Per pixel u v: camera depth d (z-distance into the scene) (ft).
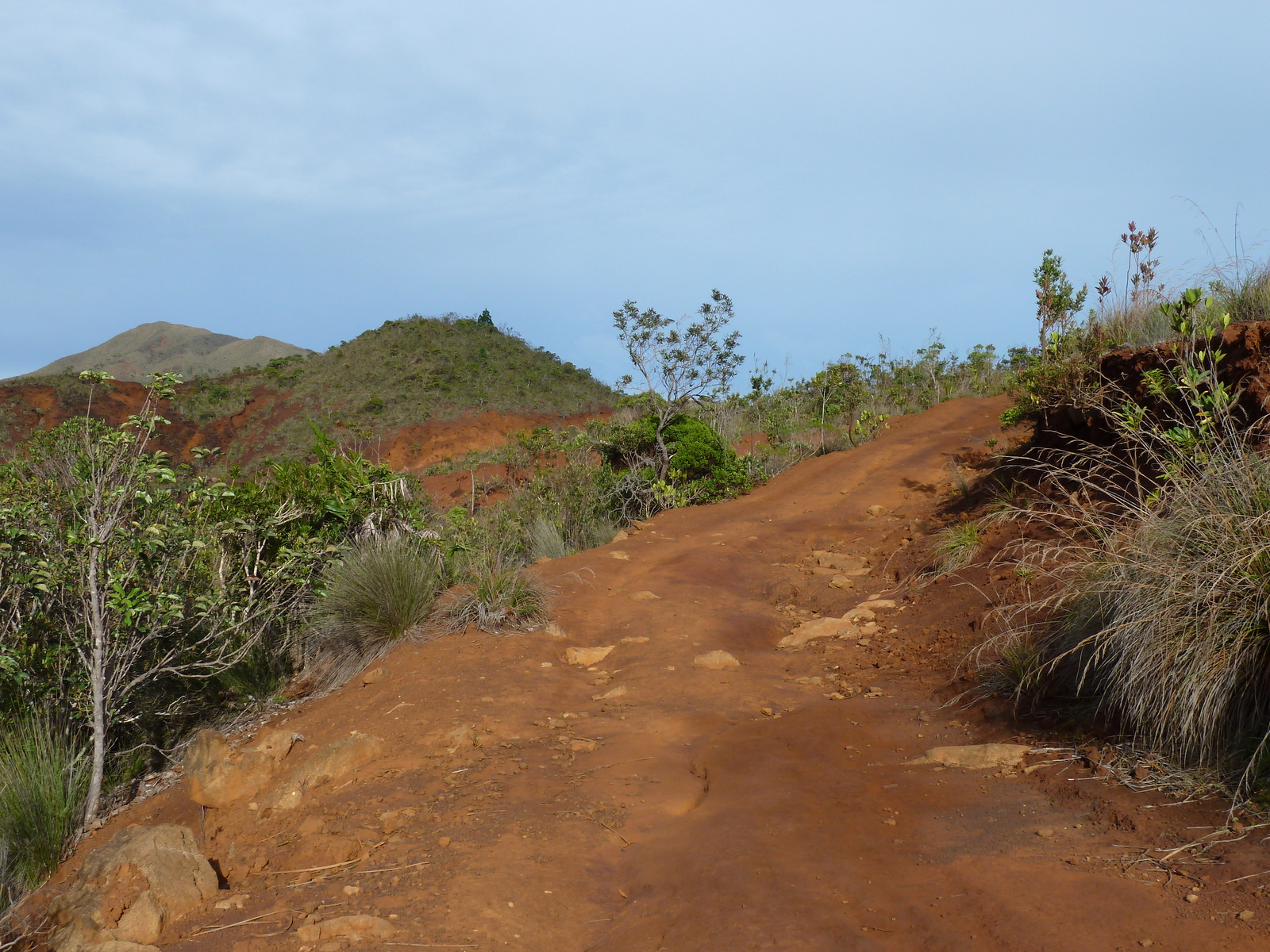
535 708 19.56
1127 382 26.08
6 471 23.49
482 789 14.57
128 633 21.31
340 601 25.63
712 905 10.16
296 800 14.93
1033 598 20.94
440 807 13.97
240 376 177.68
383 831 13.23
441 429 153.99
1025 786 13.29
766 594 31.09
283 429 155.22
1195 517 14.53
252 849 13.09
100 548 20.26
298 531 29.48
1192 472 17.51
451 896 10.65
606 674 23.03
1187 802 11.60
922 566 29.53
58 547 20.92
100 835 16.94
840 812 12.89
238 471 28.60
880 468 52.60
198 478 24.67
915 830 12.19
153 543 20.86
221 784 15.88
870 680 20.77
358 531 31.73
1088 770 13.34
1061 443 31.50
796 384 84.02
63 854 16.39
